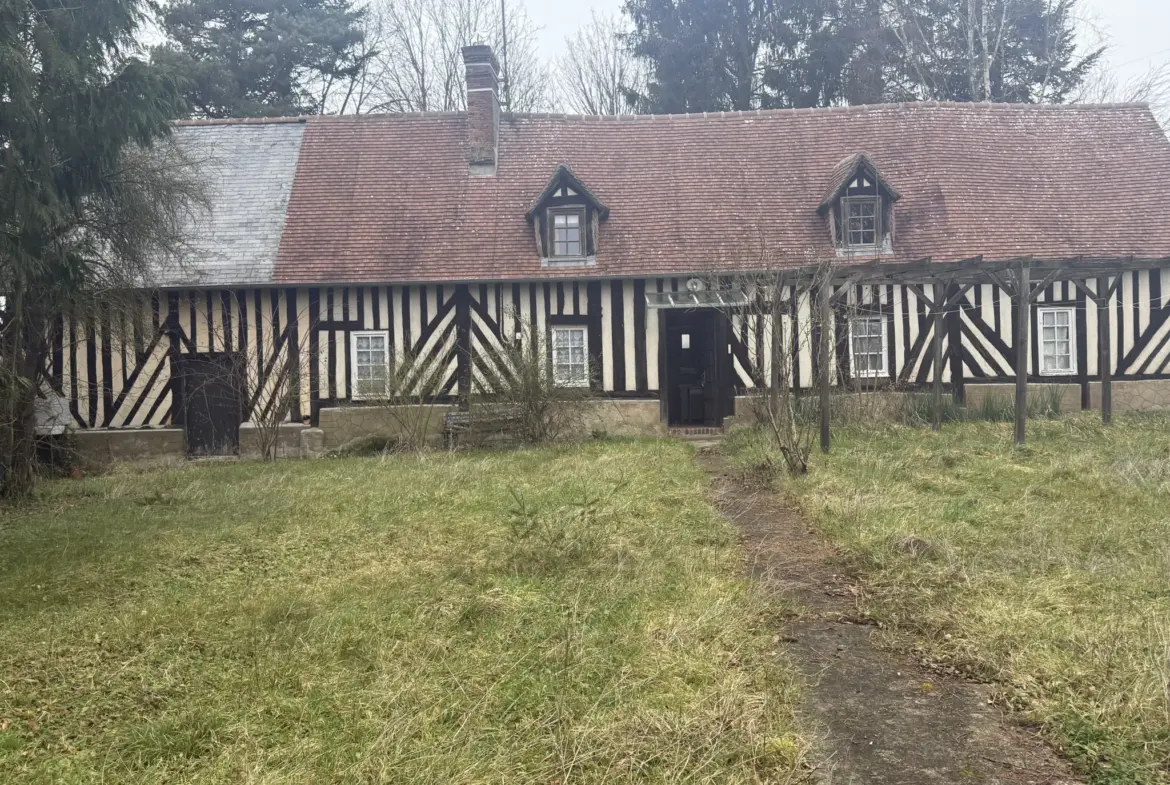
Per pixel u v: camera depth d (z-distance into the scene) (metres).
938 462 8.88
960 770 3.03
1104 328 11.45
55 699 3.77
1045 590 4.62
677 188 14.84
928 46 23.84
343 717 3.49
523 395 12.53
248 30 24.53
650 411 13.58
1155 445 9.37
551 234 13.78
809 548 6.07
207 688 3.85
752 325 13.41
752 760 3.02
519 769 3.03
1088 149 15.37
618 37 26.53
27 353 9.19
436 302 13.59
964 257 13.45
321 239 13.94
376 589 5.24
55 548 6.50
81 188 7.55
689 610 4.57
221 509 7.97
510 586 5.13
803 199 14.62
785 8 25.28
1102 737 3.12
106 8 7.05
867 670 3.95
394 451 12.80
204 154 15.21
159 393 13.52
